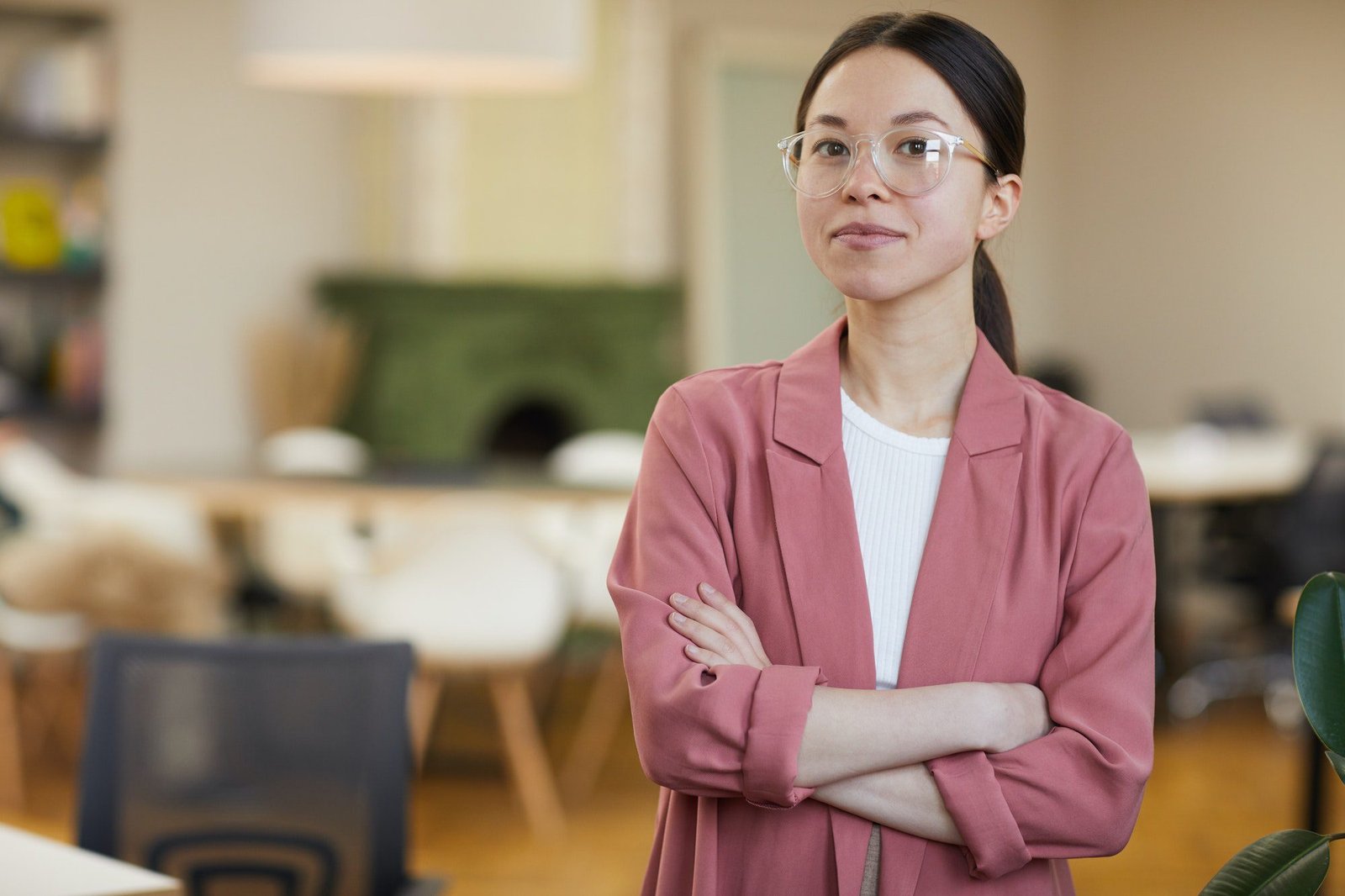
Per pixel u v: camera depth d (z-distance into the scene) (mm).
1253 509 5848
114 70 6621
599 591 4922
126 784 2188
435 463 5934
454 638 4203
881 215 1296
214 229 7129
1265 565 5453
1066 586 1354
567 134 7406
